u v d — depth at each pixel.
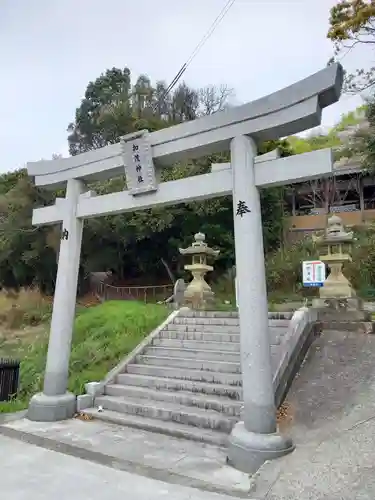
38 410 7.73
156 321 12.62
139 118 28.86
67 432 7.00
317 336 8.95
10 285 29.61
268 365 5.77
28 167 9.38
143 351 10.20
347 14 14.62
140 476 5.15
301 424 6.17
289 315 9.37
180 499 4.46
